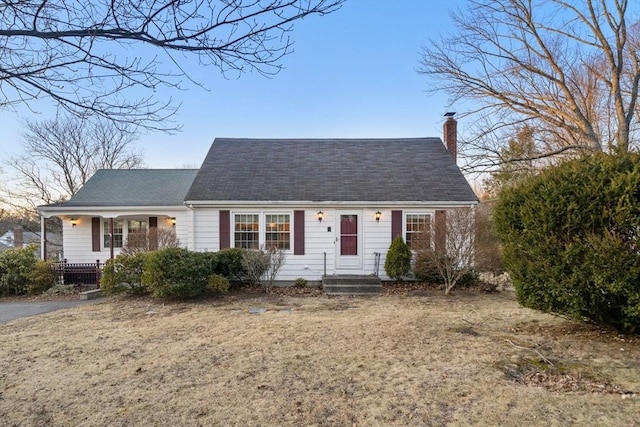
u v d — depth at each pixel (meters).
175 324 6.98
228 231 12.21
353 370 4.46
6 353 5.34
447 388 3.88
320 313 7.87
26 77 2.63
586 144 12.91
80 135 25.73
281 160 14.34
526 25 12.79
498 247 10.73
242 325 6.80
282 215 12.38
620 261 4.41
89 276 12.27
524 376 4.16
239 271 10.95
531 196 5.39
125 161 28.36
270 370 4.50
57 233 26.14
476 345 5.29
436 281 11.56
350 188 12.60
